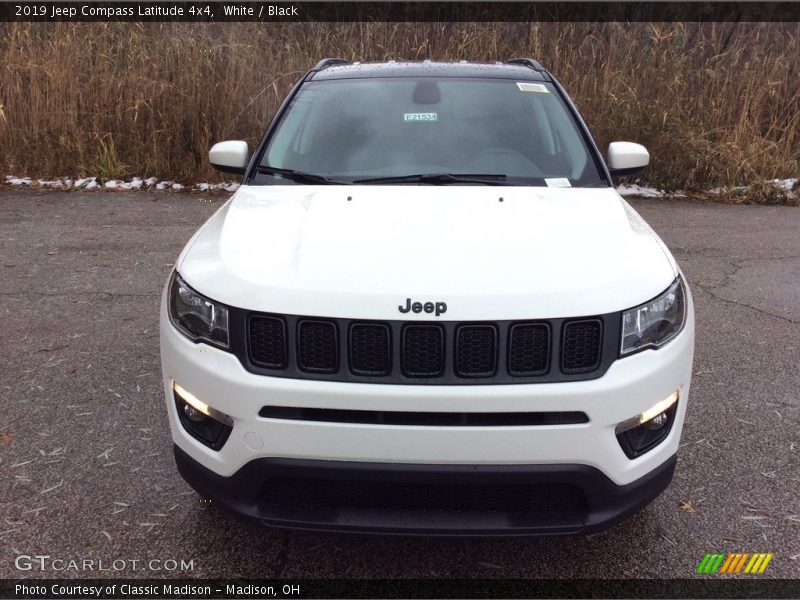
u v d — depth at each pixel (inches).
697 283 230.5
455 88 147.6
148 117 379.6
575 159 133.1
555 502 88.7
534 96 147.2
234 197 123.9
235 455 89.0
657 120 380.5
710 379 160.6
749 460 127.8
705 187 377.1
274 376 87.0
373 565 101.4
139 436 133.8
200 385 91.0
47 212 314.5
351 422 85.5
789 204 358.0
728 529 109.0
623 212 113.9
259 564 101.3
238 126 380.2
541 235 99.6
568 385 85.4
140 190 360.8
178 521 109.9
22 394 149.3
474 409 84.0
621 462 88.6
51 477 120.3
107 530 107.5
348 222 103.5
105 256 251.0
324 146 134.3
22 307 200.5
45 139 376.2
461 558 103.0
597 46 409.1
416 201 112.0
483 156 130.9
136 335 181.6
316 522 88.1
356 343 86.1
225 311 90.3
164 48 390.0
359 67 161.0
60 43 386.0
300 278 89.8
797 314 202.4
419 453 84.6
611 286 90.0
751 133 395.5
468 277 88.7
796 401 149.9
